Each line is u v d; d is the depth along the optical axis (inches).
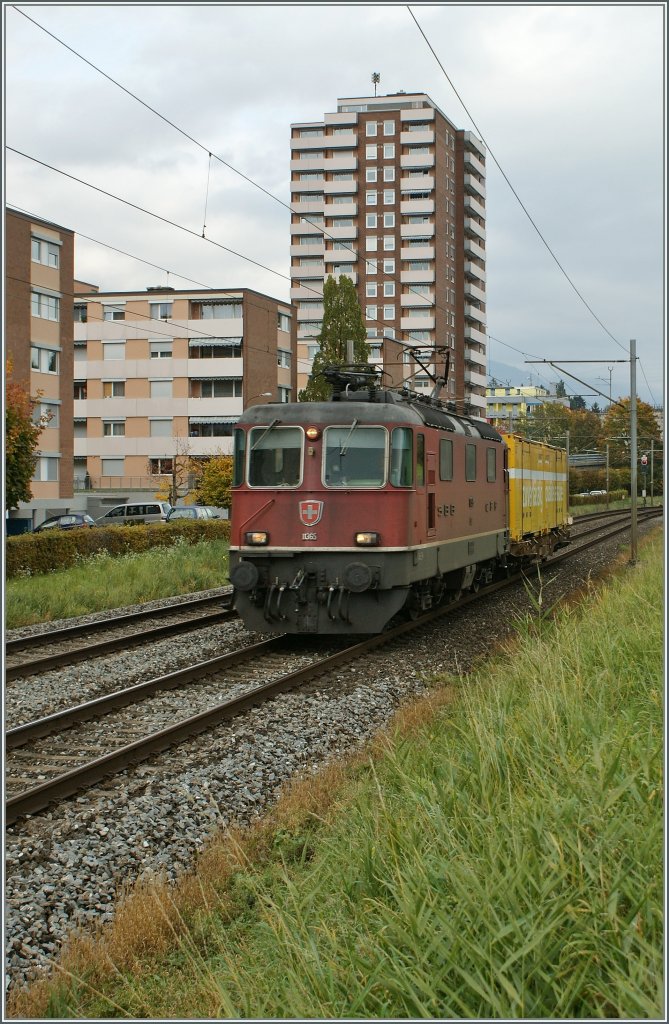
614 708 279.1
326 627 501.4
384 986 154.3
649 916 154.6
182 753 323.9
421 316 3326.8
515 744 239.5
